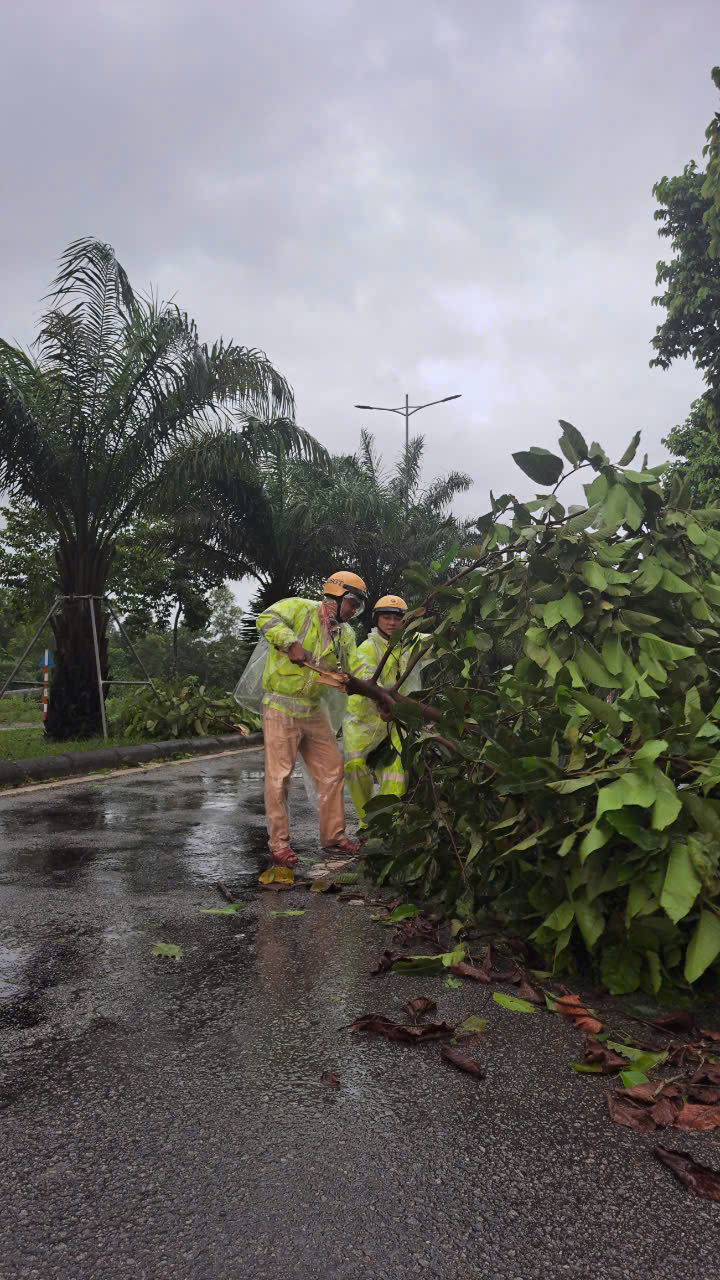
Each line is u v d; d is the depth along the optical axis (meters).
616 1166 2.12
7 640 45.62
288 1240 1.81
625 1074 2.57
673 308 18.09
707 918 3.02
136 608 35.09
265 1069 2.62
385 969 3.54
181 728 14.14
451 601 4.73
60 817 7.23
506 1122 2.33
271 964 3.60
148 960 3.62
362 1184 2.02
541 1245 1.82
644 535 4.29
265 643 5.66
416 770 4.57
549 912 3.44
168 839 6.32
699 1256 1.80
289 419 13.99
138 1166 2.08
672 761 3.36
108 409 12.30
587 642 4.11
